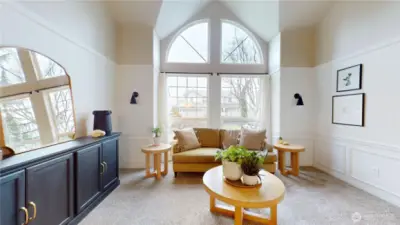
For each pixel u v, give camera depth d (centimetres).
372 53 284
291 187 305
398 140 248
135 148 405
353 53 316
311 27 414
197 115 475
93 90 313
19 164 143
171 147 388
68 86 246
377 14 275
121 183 320
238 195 180
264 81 468
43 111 206
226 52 480
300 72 417
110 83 372
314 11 377
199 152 355
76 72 269
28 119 188
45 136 205
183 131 381
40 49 207
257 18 435
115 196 272
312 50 418
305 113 419
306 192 287
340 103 344
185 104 473
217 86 471
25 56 189
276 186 201
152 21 391
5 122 167
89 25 301
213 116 471
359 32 304
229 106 478
